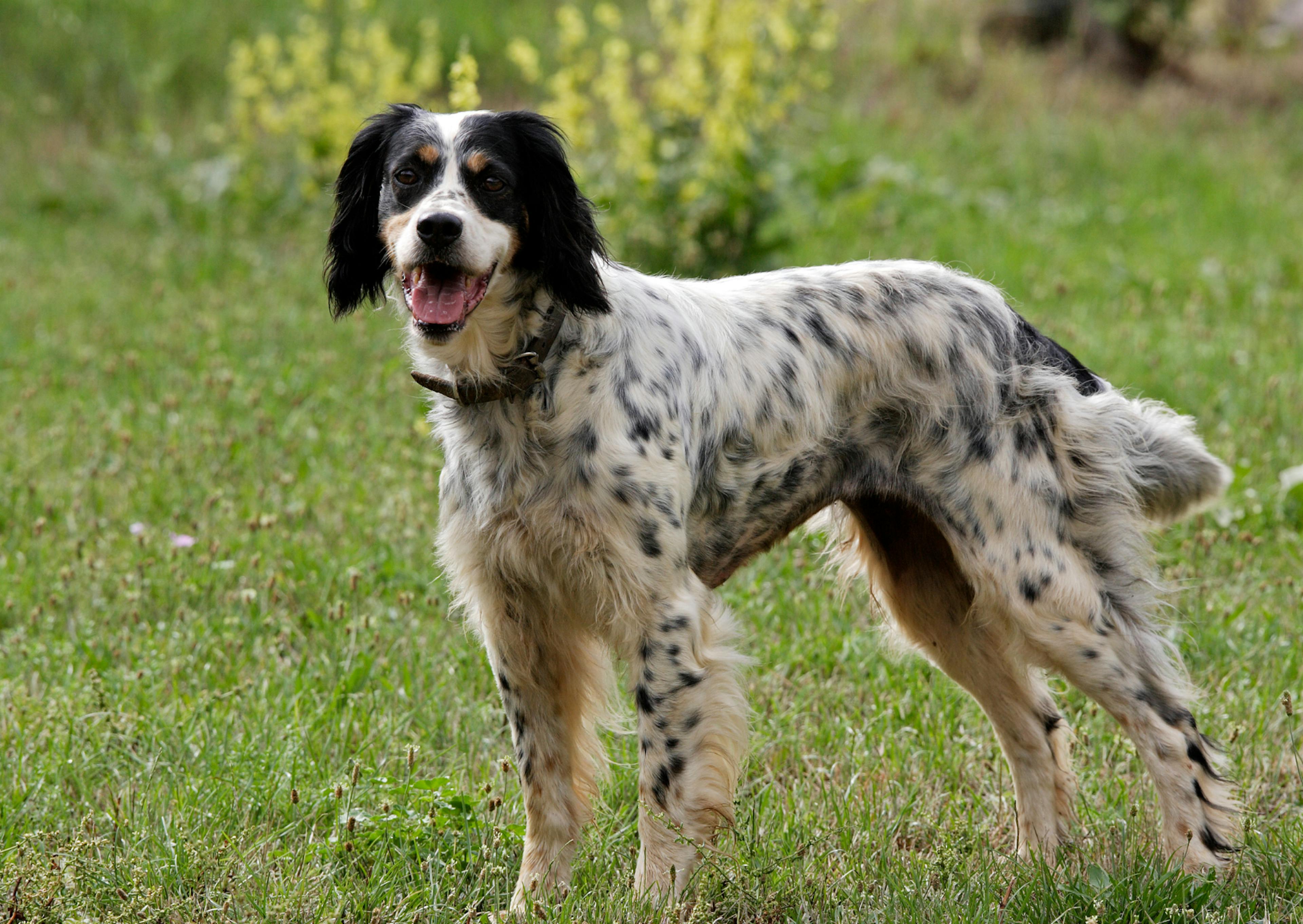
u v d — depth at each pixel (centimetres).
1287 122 2638
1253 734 740
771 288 705
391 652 838
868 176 2080
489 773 732
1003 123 2539
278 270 1777
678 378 638
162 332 1470
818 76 1780
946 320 699
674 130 1702
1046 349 717
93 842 604
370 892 603
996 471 683
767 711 793
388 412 1227
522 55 1777
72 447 1145
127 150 2323
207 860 611
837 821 675
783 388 677
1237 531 1005
